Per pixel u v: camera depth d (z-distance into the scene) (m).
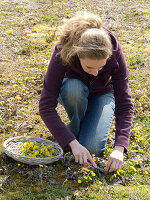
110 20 7.40
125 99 2.64
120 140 2.49
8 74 4.50
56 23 7.03
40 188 2.40
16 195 2.31
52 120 2.45
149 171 2.66
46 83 2.51
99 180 2.53
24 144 2.65
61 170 2.62
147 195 2.38
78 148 2.37
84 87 2.68
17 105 3.69
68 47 2.31
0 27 6.53
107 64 2.51
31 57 5.14
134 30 6.71
